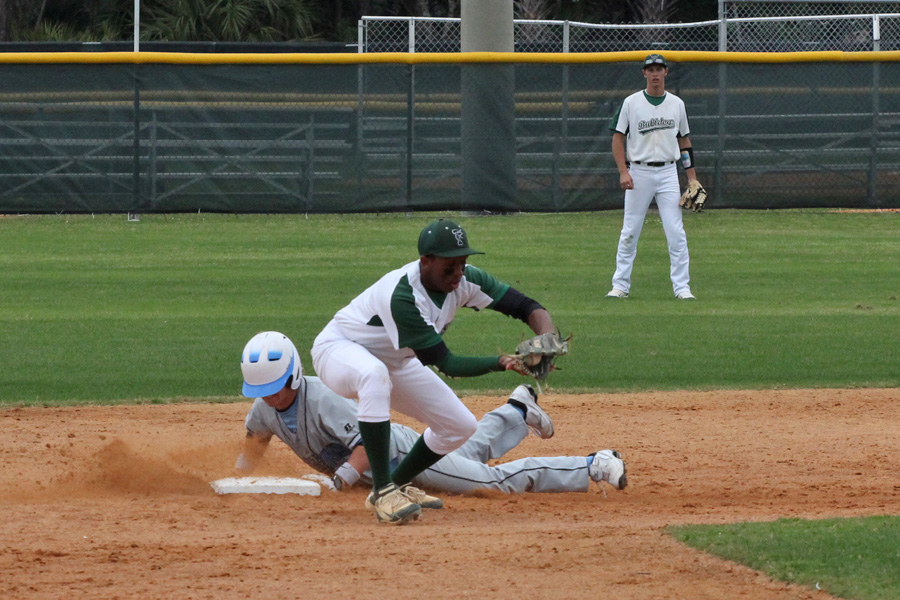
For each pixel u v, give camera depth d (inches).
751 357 1348.4
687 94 2409.0
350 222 2576.3
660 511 727.7
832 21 3366.1
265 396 748.0
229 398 1147.3
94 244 2272.4
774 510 728.3
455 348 1352.1
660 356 1352.1
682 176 2422.5
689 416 1091.9
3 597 519.2
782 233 2475.4
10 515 691.4
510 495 779.4
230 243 2292.1
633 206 1694.1
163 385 1200.8
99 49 2839.6
